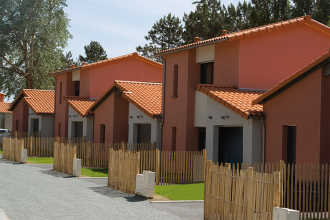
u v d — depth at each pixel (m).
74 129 35.88
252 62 22.27
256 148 18.56
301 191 12.05
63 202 13.86
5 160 30.58
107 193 16.03
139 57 37.34
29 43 53.88
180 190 16.89
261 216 9.20
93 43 81.50
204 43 22.88
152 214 12.13
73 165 21.70
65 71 38.31
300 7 38.66
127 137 29.70
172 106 24.91
